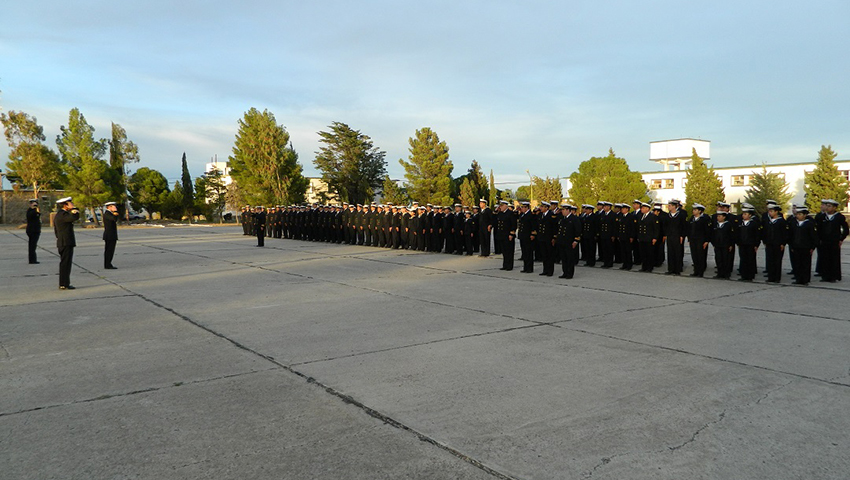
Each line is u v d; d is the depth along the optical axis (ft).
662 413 14.65
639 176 163.94
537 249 56.49
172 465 11.76
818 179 143.84
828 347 21.39
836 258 39.83
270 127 176.35
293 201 181.78
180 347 21.77
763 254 64.13
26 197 175.11
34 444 12.86
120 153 194.29
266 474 11.32
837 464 11.73
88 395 16.21
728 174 179.42
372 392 16.35
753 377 17.66
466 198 188.75
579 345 21.83
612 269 49.21
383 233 75.56
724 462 11.84
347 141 187.11
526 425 13.87
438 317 27.50
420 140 182.60
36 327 25.54
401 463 11.82
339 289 37.11
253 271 47.93
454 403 15.43
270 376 17.94
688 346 21.61
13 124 157.28
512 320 26.71
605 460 11.94
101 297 34.14
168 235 113.19
